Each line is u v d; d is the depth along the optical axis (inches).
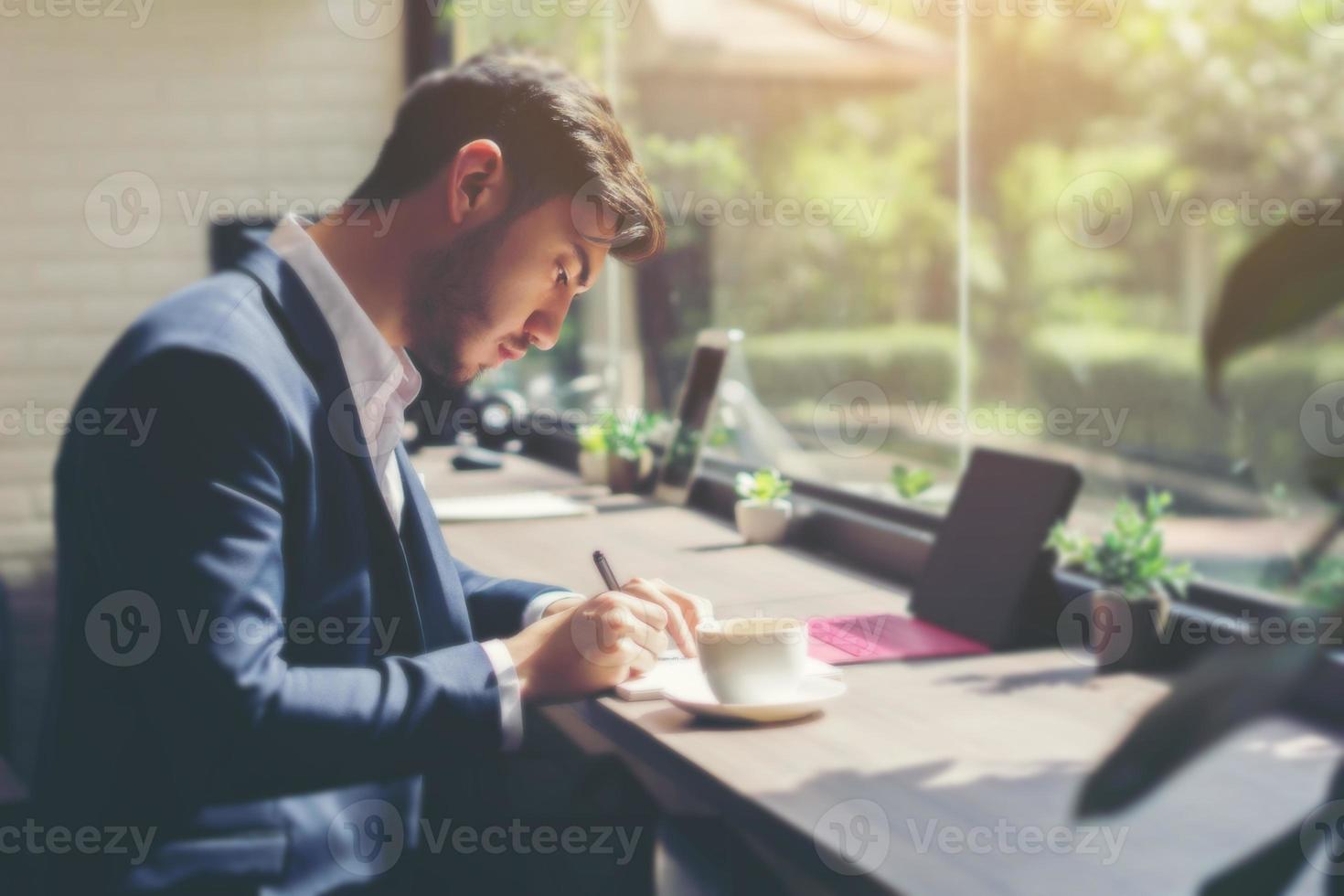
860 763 41.8
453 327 52.6
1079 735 44.4
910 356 115.6
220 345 44.6
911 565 74.7
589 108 52.8
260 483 43.9
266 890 44.4
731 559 82.1
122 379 43.6
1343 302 20.1
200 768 42.9
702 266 128.9
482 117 51.6
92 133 148.9
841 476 100.8
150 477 42.6
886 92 126.4
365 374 50.4
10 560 146.8
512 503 102.9
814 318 121.6
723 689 47.4
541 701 47.9
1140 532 54.2
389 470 54.1
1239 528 59.3
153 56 150.0
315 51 154.5
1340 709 45.0
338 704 43.2
